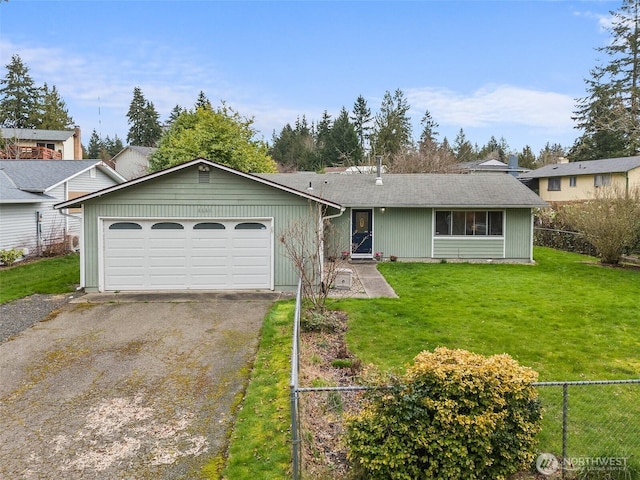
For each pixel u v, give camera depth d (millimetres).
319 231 11781
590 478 4352
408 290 12414
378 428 4207
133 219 11969
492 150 69375
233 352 7766
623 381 4527
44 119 53594
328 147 56125
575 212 20156
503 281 13766
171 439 5125
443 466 4113
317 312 9375
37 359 7469
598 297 11648
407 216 18172
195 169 11922
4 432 5277
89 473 4531
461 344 8016
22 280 13469
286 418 5379
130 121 66438
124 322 9430
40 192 18234
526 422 4426
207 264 12164
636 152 38844
